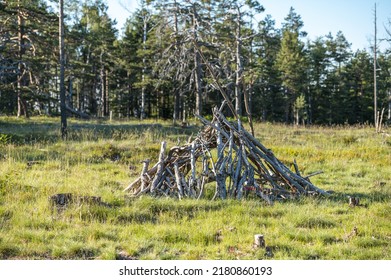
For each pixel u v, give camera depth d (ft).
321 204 32.68
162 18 106.32
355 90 199.41
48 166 43.88
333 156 57.62
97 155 51.98
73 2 148.66
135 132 71.56
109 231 24.64
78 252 22.07
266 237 24.25
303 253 22.06
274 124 104.42
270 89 185.57
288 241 23.79
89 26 162.20
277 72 174.09
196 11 104.27
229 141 36.37
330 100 189.78
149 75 130.41
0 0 96.73
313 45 205.67
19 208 28.30
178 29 106.63
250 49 156.56
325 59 199.72
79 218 26.73
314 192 35.58
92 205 28.27
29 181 35.76
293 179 37.42
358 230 25.66
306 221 27.40
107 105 177.47
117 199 30.42
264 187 36.99
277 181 37.58
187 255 21.72
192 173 34.22
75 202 28.55
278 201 33.47
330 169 50.29
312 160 55.16
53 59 104.99
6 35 100.94
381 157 57.41
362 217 28.66
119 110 170.30
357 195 36.73
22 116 104.22
